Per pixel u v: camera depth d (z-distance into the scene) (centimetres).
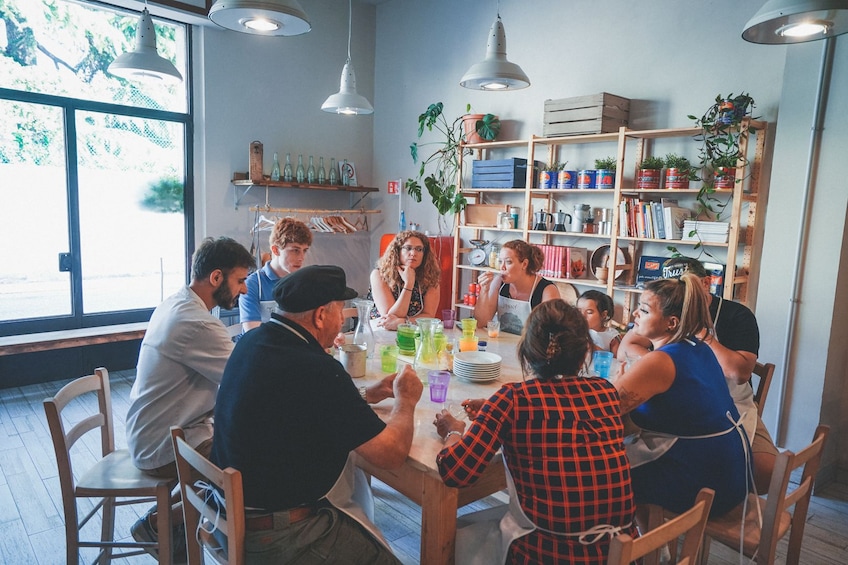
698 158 370
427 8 535
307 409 138
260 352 144
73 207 440
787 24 216
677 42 378
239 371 146
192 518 168
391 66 575
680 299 175
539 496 139
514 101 473
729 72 356
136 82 459
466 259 510
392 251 329
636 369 168
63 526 249
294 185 514
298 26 240
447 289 517
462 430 163
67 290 449
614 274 387
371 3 579
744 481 174
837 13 205
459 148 483
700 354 176
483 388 210
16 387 418
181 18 461
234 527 136
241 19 234
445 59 523
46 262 437
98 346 454
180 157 488
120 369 466
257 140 517
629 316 395
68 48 427
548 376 146
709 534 170
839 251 288
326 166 566
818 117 289
